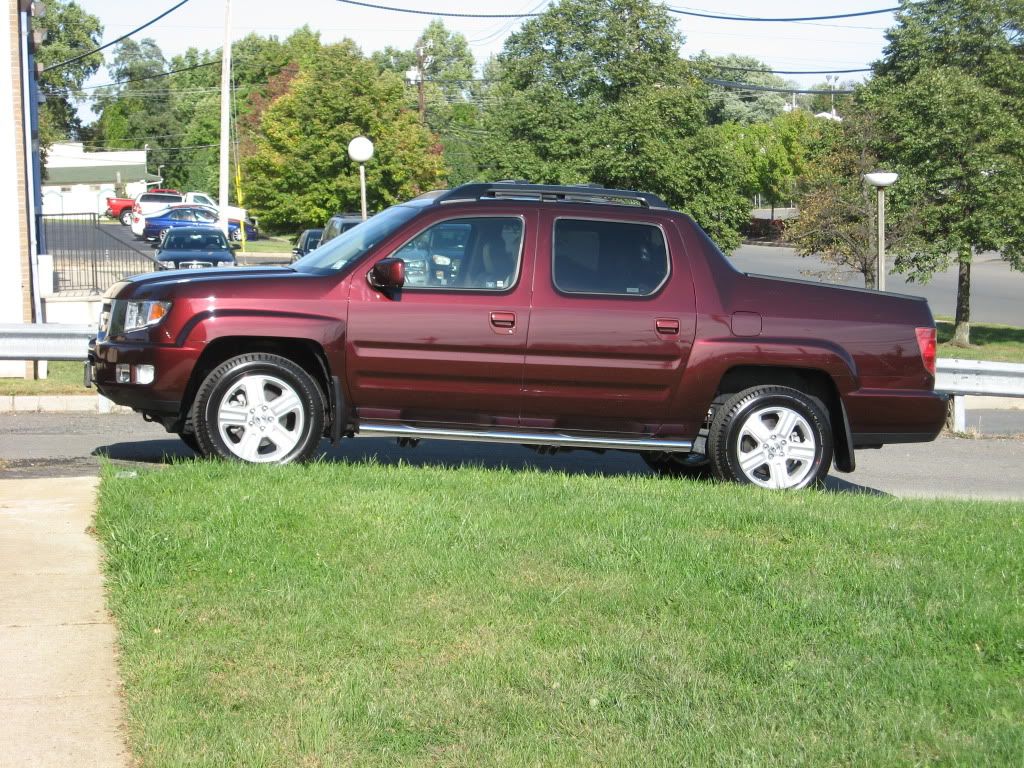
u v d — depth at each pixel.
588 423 8.55
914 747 4.01
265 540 6.00
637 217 8.62
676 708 4.23
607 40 35.06
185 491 7.01
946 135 31.45
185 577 5.46
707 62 36.84
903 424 8.88
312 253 9.19
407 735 3.98
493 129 36.28
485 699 4.27
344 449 10.20
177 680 4.37
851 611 5.25
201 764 3.73
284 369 8.22
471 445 10.80
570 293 8.41
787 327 8.66
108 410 12.52
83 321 22.20
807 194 35.09
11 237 15.91
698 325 8.51
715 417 8.65
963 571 5.94
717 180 35.78
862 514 7.26
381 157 48.62
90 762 3.81
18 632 4.92
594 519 6.69
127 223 73.06
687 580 5.62
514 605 5.21
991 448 13.20
